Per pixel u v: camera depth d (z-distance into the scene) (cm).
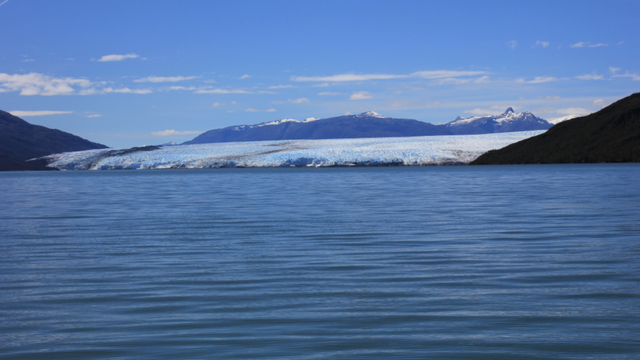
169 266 1162
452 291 915
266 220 2033
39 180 7988
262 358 620
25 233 1747
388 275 1048
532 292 900
